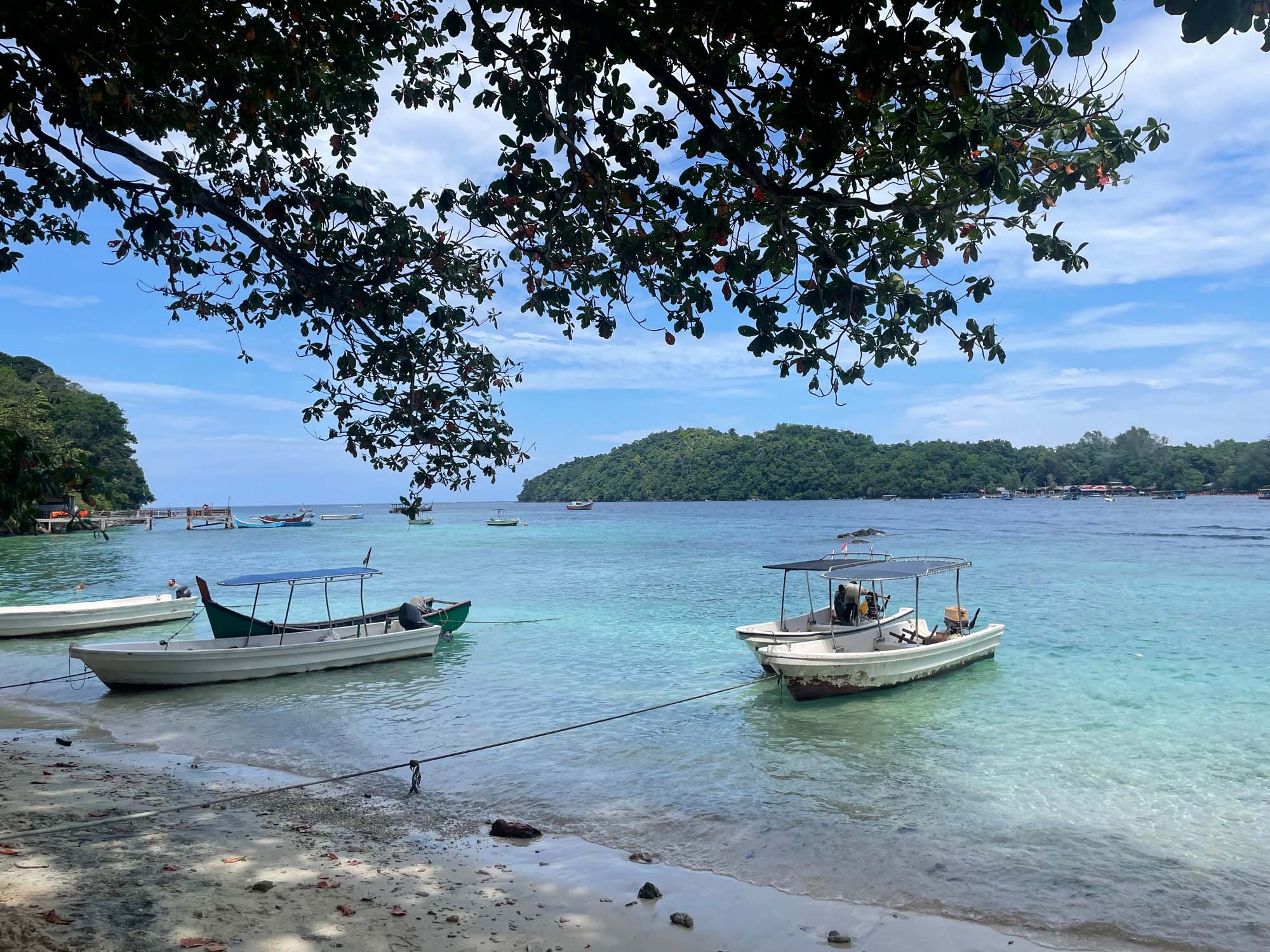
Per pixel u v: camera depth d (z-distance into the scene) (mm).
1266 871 7453
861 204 5973
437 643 19766
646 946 5836
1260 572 36719
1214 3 3422
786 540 65312
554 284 7715
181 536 80625
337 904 6129
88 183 8430
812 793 9688
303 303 8594
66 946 4832
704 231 6023
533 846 8000
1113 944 6141
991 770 10523
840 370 6527
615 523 107500
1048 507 160375
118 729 12969
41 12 5523
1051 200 6574
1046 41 4078
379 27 6621
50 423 89188
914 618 20219
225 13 6121
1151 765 10648
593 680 16375
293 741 12172
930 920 6473
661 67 5520
